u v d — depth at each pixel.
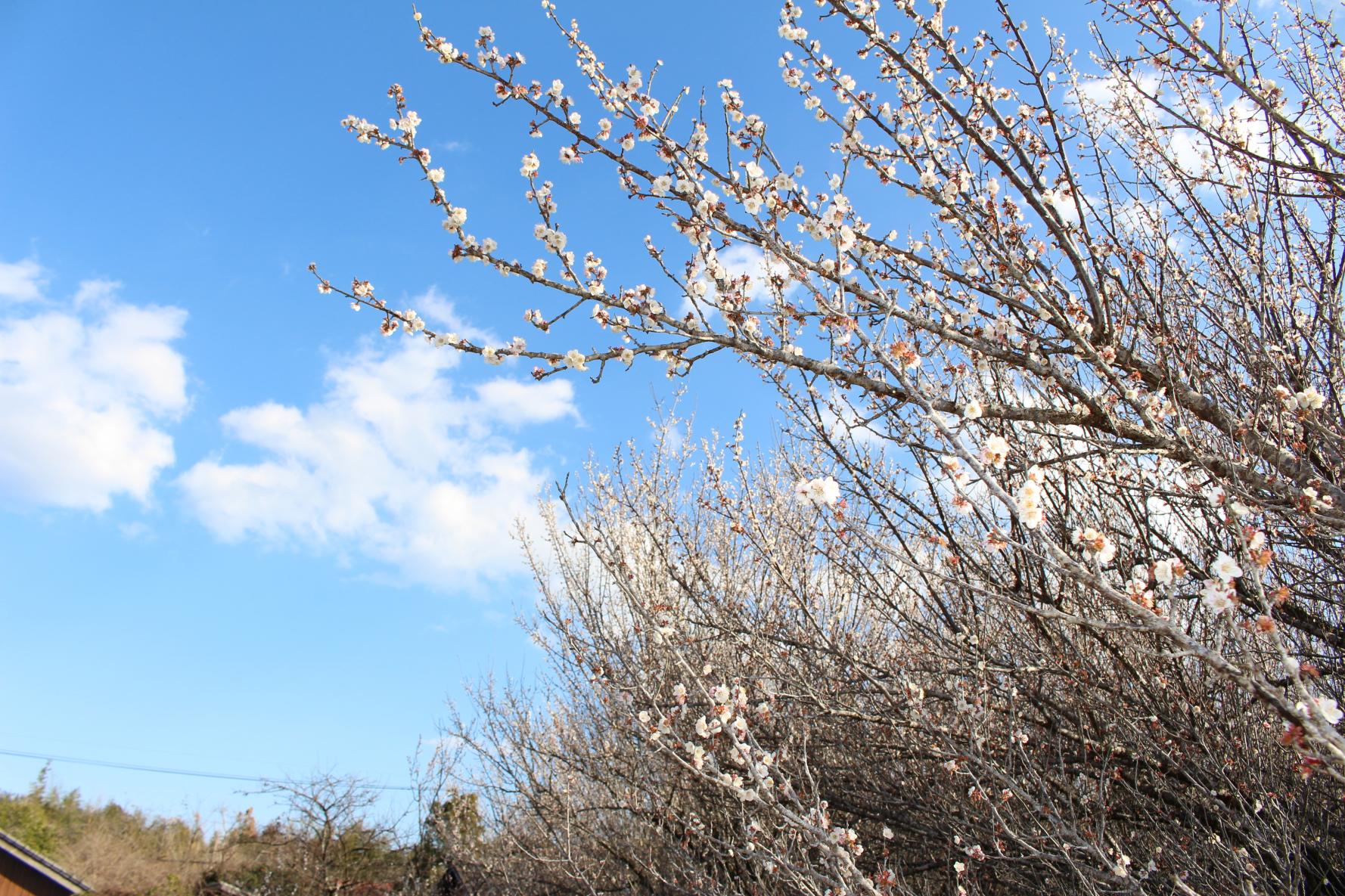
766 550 5.71
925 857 5.98
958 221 4.16
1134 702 4.44
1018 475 3.95
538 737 10.19
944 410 3.72
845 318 2.87
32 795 24.59
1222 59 3.78
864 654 6.25
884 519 4.37
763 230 3.37
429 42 3.53
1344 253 3.96
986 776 4.38
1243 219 4.35
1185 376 3.96
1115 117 4.89
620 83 3.74
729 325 3.65
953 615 5.11
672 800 7.25
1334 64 4.49
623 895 8.59
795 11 4.23
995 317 4.11
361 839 21.23
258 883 22.84
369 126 3.44
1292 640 4.21
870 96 4.36
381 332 3.55
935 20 4.01
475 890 12.34
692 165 3.64
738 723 3.59
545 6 3.86
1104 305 3.94
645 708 5.95
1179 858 4.35
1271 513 3.60
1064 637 4.52
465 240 3.45
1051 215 3.78
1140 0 4.08
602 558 5.21
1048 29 4.96
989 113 3.89
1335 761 1.72
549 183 3.58
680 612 6.04
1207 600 1.96
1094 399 3.71
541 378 3.55
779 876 4.04
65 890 16.30
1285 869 3.72
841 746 6.06
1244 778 4.07
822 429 4.35
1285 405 3.35
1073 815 4.07
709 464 6.61
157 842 24.17
